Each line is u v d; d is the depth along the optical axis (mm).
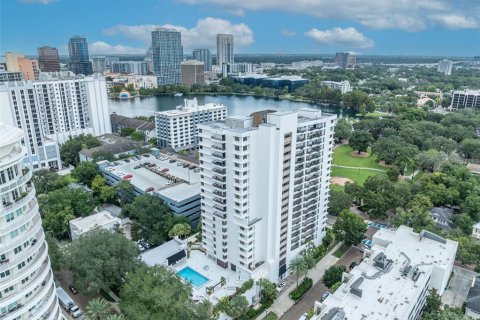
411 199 164125
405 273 98375
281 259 120062
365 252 115875
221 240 118875
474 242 129375
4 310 73875
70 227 141125
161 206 145250
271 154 105188
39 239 81188
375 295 90188
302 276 124125
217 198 114750
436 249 112062
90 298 112438
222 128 109375
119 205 174375
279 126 103125
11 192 74375
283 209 114562
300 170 116375
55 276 121875
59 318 89375
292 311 108688
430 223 137375
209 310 96875
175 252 122000
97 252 106500
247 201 110500
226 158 108500
